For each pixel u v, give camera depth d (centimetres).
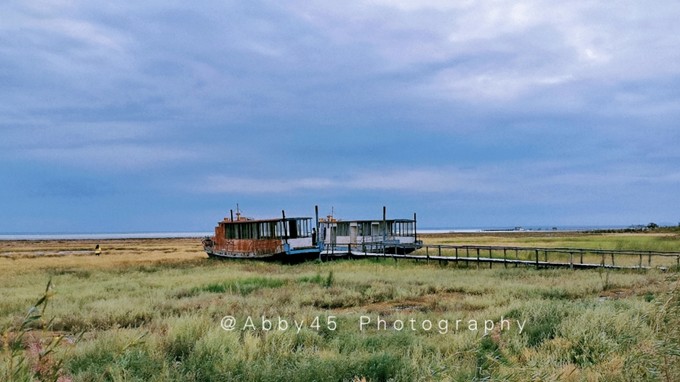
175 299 1736
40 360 389
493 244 5978
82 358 759
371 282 2208
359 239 4522
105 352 793
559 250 2823
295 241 3925
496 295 1677
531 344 877
